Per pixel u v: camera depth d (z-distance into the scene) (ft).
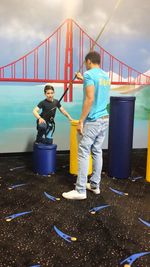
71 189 10.21
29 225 7.80
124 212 8.67
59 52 13.73
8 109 13.57
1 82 13.24
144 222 8.13
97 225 7.90
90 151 9.73
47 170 11.63
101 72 9.13
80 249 6.84
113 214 8.53
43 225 7.82
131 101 10.88
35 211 8.57
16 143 14.01
